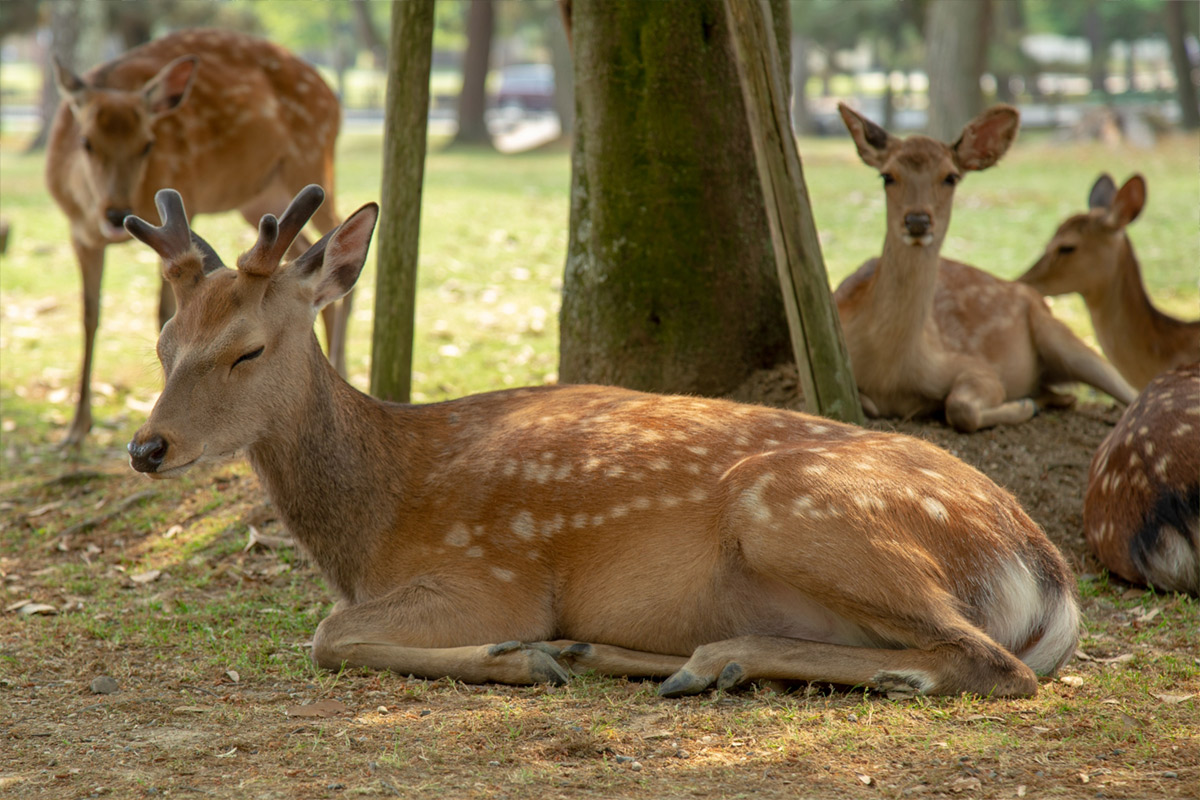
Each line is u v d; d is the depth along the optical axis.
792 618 5.04
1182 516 6.27
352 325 13.92
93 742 4.54
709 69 8.14
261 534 7.60
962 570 4.91
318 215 12.12
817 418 5.64
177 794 4.01
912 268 7.81
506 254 17.53
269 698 5.05
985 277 9.08
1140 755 4.18
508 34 69.56
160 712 4.89
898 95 59.88
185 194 10.80
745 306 8.34
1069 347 9.00
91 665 5.56
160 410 5.09
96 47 34.94
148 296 15.55
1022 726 4.45
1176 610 6.17
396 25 7.73
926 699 4.71
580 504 5.34
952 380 8.20
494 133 54.22
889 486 4.92
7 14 37.16
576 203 8.50
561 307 8.64
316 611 6.42
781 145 6.88
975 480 5.18
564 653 5.16
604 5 8.05
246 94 11.26
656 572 5.19
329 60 92.50
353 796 3.96
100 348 13.20
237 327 5.19
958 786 3.95
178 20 38.28
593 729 4.50
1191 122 39.78
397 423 5.77
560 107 44.38
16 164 30.45
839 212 21.14
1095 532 6.84
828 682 4.82
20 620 6.39
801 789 3.96
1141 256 16.83
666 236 8.16
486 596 5.34
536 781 4.06
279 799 3.95
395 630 5.29
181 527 7.92
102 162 9.99
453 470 5.57
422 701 4.93
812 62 68.75
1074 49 73.56
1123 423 6.91
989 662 4.71
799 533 4.86
